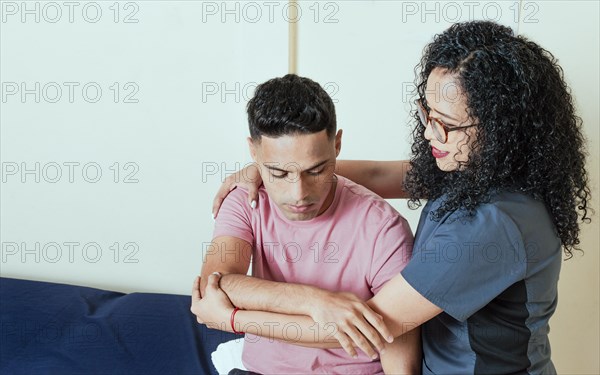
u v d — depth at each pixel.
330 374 1.31
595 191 1.83
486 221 1.06
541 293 1.12
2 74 2.10
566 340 2.00
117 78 2.07
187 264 2.23
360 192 1.31
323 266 1.28
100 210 2.20
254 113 1.15
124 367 1.68
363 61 1.95
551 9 1.76
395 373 1.24
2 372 1.67
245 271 1.29
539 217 1.10
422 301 1.10
